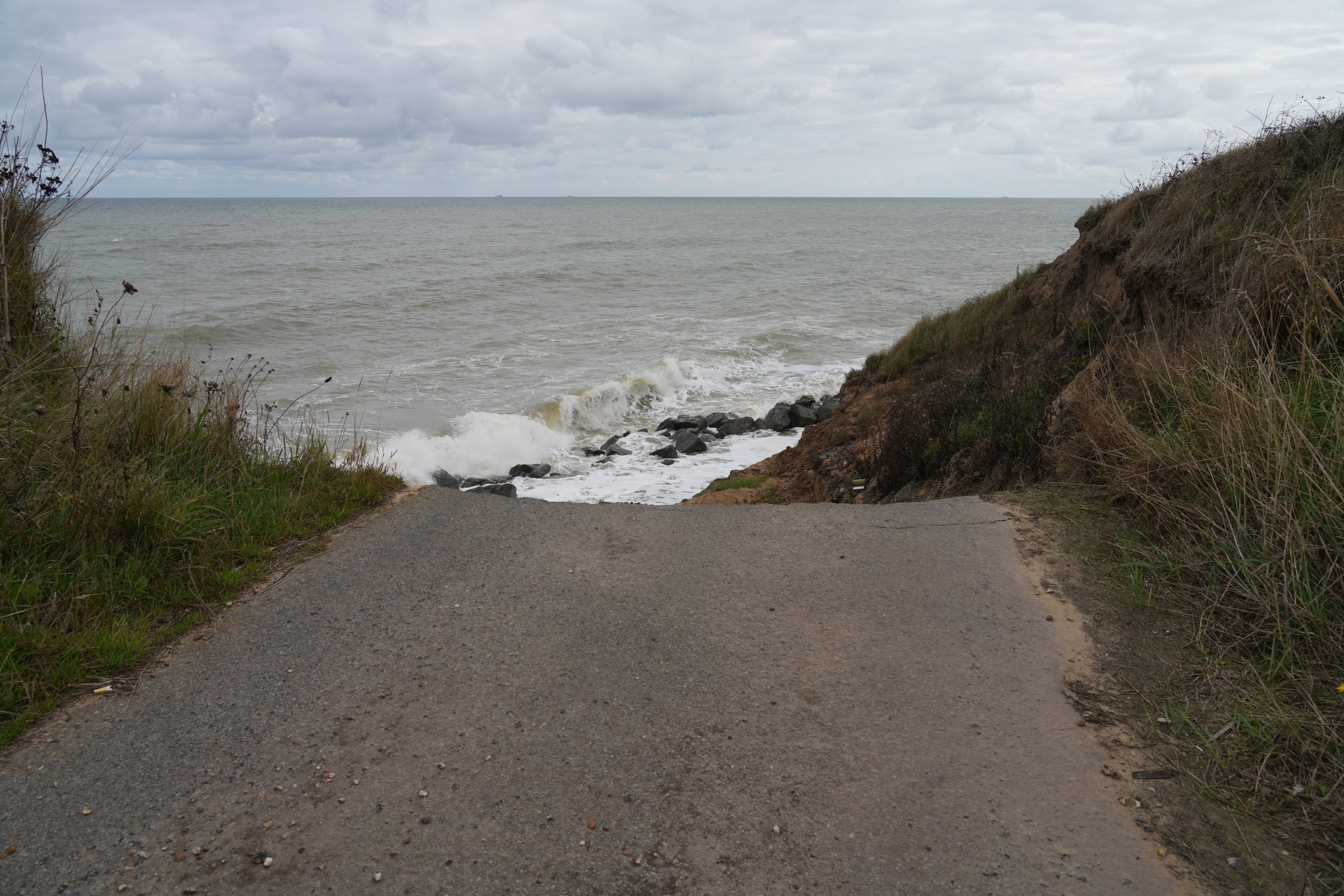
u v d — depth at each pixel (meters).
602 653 3.31
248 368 20.64
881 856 2.27
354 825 2.36
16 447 3.96
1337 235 4.85
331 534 4.52
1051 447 5.77
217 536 4.12
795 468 12.10
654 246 66.69
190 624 3.50
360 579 3.97
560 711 2.92
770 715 2.91
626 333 27.38
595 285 40.50
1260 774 2.55
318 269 43.88
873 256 57.91
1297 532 3.37
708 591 3.89
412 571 4.06
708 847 2.30
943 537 4.43
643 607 3.72
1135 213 10.09
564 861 2.24
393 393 18.92
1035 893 2.13
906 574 4.03
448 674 3.14
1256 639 3.21
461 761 2.64
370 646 3.35
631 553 4.34
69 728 2.81
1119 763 2.65
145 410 4.68
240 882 2.15
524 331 27.64
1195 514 3.97
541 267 47.31
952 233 91.50
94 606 3.47
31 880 2.14
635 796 2.50
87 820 2.37
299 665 3.21
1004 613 3.62
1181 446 4.27
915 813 2.43
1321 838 2.30
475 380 20.41
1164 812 2.43
